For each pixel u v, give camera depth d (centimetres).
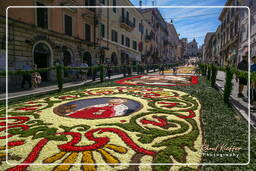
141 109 433
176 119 350
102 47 2002
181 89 764
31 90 773
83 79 1238
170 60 6438
